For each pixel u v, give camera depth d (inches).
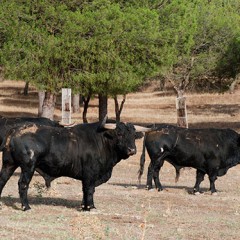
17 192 1042.7
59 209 864.9
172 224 799.1
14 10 1402.6
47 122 1036.5
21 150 833.5
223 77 2753.4
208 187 1272.1
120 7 1542.8
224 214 903.7
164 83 3924.7
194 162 1133.1
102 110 2381.9
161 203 985.5
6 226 719.7
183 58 2395.4
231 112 3270.2
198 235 733.3
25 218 784.3
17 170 1465.3
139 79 1519.4
